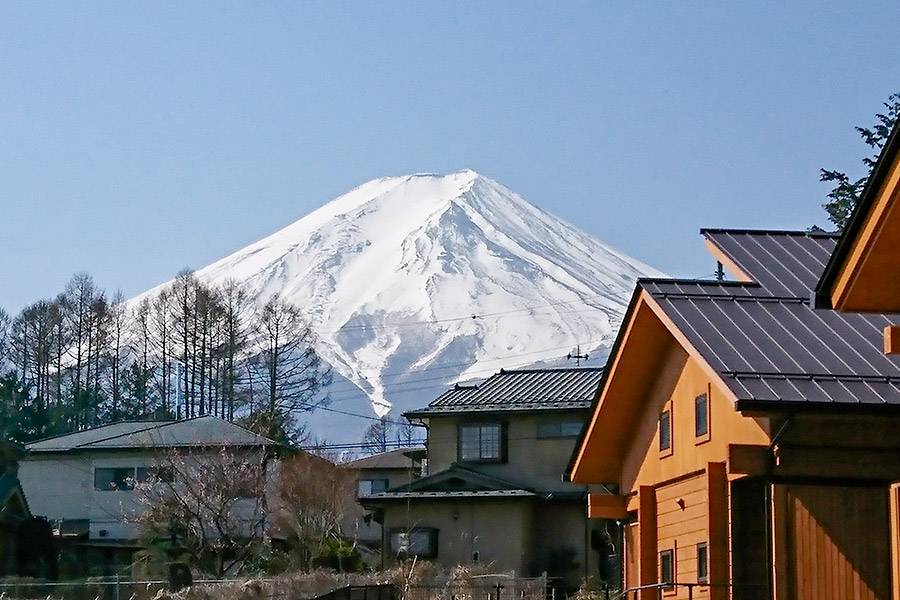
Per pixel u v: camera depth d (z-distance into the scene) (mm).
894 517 15688
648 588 20406
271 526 53500
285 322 141500
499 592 34094
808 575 17266
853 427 17453
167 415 87188
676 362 21250
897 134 12758
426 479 50969
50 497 62188
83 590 41656
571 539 49656
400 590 33188
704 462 19812
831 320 19109
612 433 23781
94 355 105438
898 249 13773
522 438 51812
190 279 131125
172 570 35781
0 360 102562
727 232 22578
